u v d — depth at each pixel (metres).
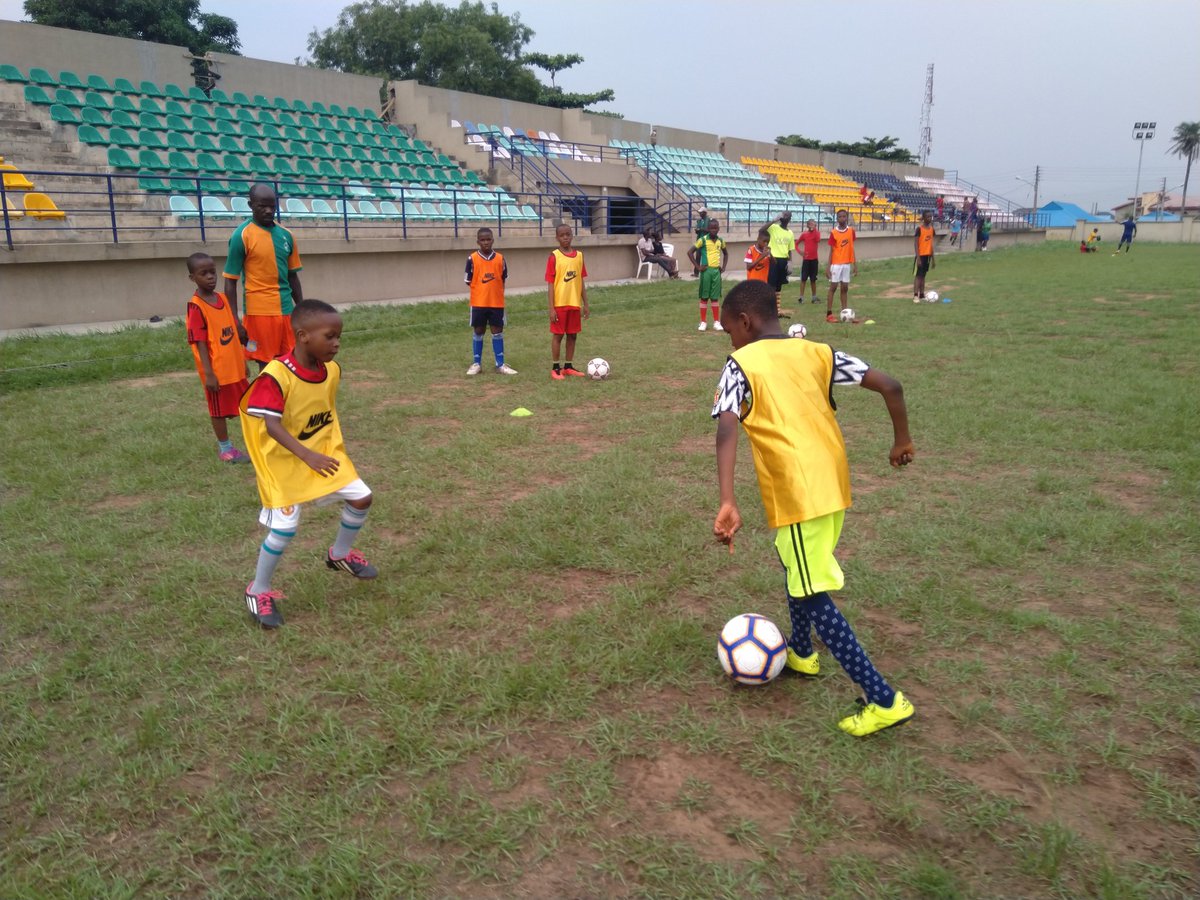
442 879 2.21
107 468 5.88
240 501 5.21
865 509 4.88
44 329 11.81
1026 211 56.81
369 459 6.11
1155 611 3.63
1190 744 2.73
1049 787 2.54
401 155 22.33
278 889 2.19
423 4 48.34
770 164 39.44
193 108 19.69
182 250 13.32
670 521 4.66
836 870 2.20
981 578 3.97
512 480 5.57
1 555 4.43
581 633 3.46
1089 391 7.80
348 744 2.74
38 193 12.62
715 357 10.55
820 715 2.89
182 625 3.62
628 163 28.94
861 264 28.53
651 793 2.54
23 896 2.14
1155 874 2.18
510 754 2.72
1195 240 55.88
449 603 3.80
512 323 13.75
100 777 2.64
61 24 30.67
